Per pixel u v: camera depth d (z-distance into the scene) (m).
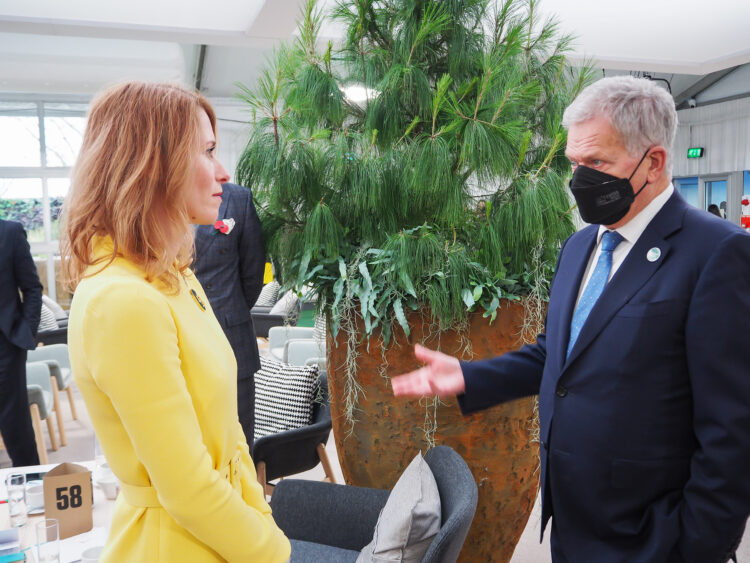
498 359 1.56
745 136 12.01
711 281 1.15
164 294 1.02
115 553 1.01
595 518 1.28
